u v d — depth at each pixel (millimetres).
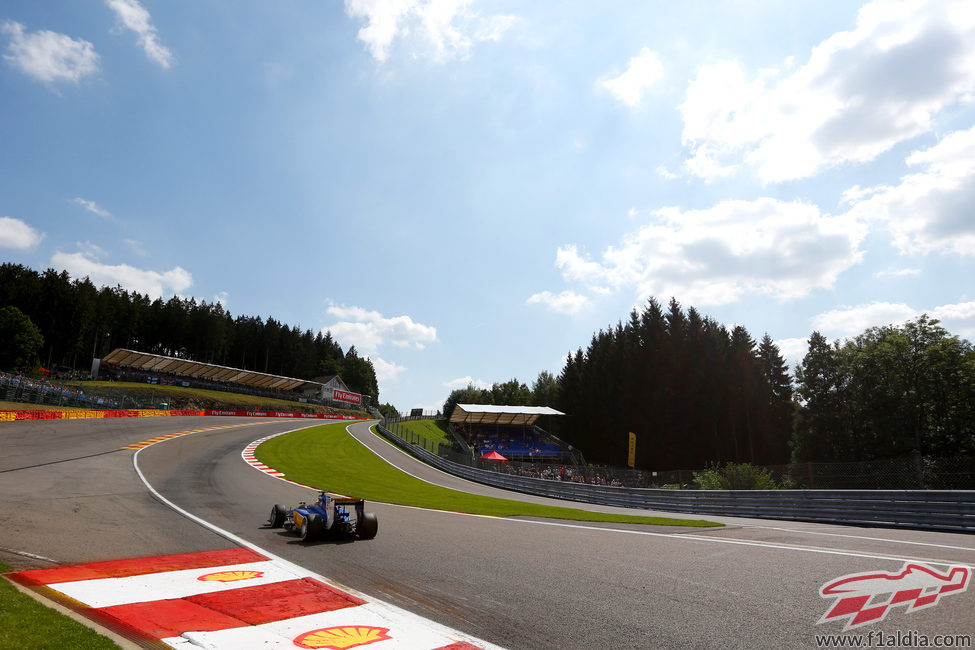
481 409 59031
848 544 9492
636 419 60250
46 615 4773
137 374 70188
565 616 5402
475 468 37594
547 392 98438
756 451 57906
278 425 58281
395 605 5781
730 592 6211
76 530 9812
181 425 44625
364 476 30609
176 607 5594
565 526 12828
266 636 4734
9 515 10781
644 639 4734
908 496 13156
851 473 22688
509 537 10703
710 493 20031
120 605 5586
